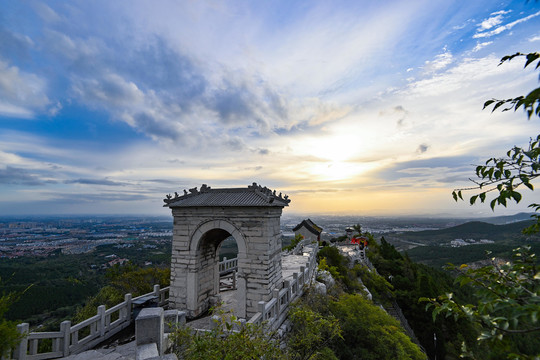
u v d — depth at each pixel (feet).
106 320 43.83
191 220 56.34
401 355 50.65
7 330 28.09
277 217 57.36
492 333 11.68
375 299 107.65
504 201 12.14
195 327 49.11
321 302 59.82
